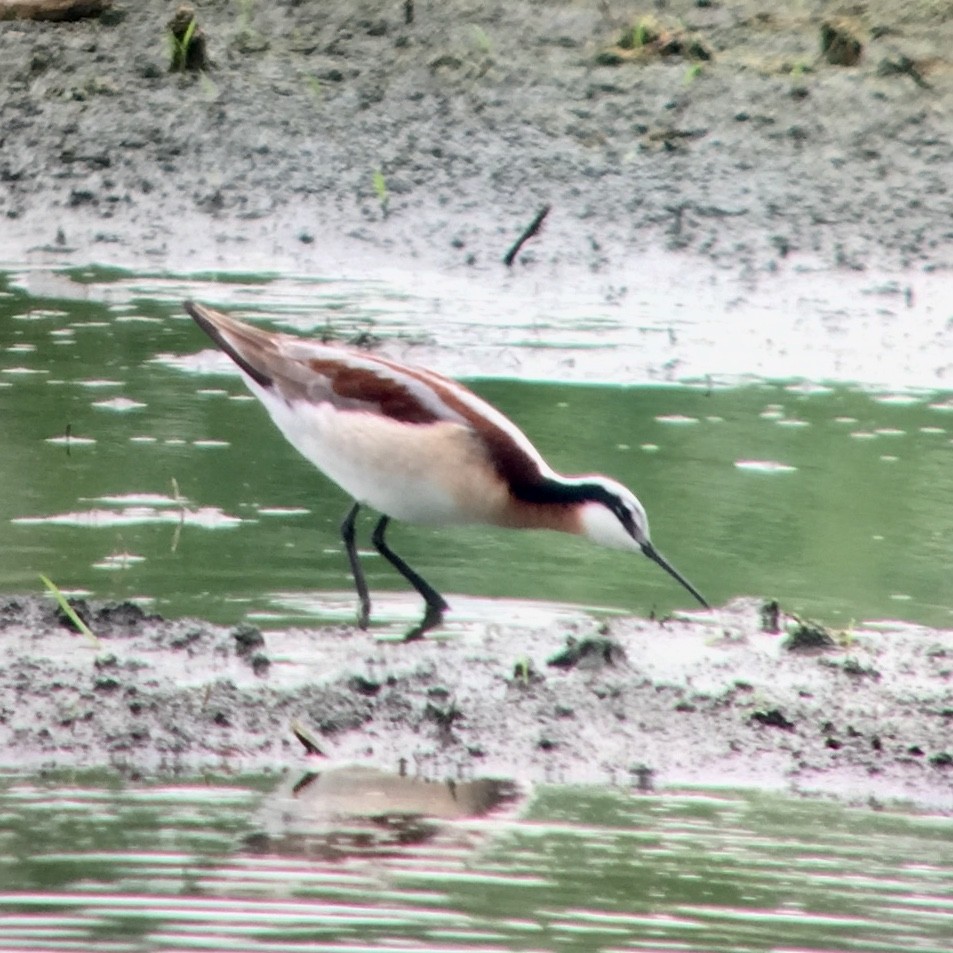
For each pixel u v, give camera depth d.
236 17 24.08
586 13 24.19
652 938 7.73
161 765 9.59
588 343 17.19
